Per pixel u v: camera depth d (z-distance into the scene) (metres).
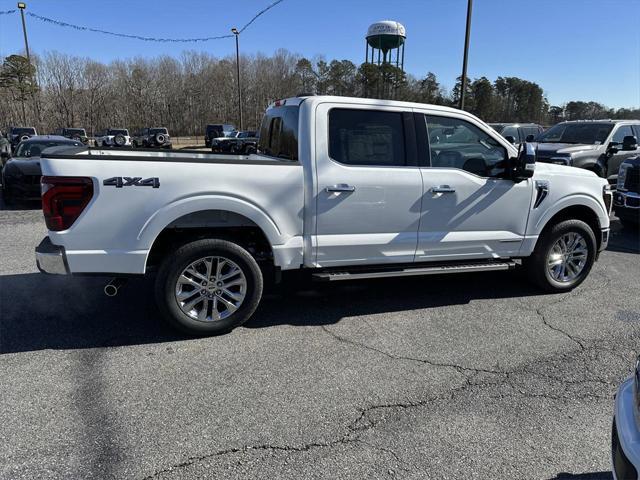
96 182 3.63
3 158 11.49
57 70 63.88
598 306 4.99
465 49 17.67
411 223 4.55
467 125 4.73
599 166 10.67
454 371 3.62
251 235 4.34
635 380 2.14
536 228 5.07
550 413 3.10
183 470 2.52
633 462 1.86
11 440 2.72
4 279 5.59
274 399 3.20
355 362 3.73
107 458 2.59
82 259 3.70
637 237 8.52
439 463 2.61
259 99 74.00
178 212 3.81
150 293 5.15
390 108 4.45
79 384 3.32
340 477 2.49
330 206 4.26
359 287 5.48
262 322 4.47
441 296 5.23
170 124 73.25
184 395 3.22
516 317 4.67
